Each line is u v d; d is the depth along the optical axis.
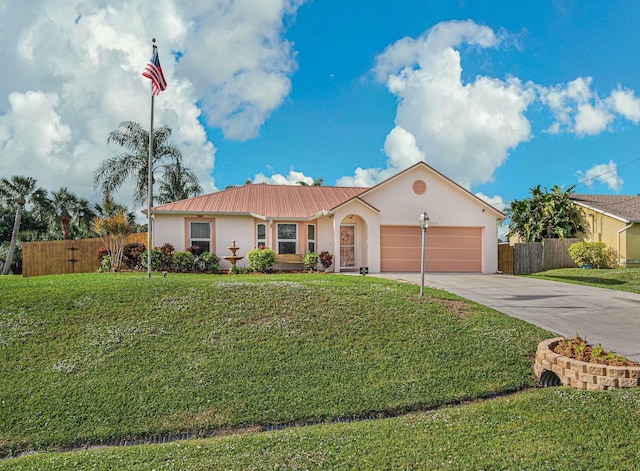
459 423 4.76
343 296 10.48
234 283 11.60
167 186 28.03
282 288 11.08
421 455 4.03
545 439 4.24
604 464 3.73
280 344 7.56
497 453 3.99
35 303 9.29
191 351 7.28
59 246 19.55
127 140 27.11
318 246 19.42
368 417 5.47
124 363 6.85
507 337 7.95
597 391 5.36
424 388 6.09
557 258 22.52
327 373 6.55
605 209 22.70
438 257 20.12
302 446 4.35
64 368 6.69
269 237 18.83
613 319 9.48
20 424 5.27
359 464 3.89
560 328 8.68
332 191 23.11
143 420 5.36
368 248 18.97
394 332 8.14
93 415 5.45
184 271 17.12
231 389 6.07
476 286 14.72
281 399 5.82
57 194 31.86
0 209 32.53
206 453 4.28
